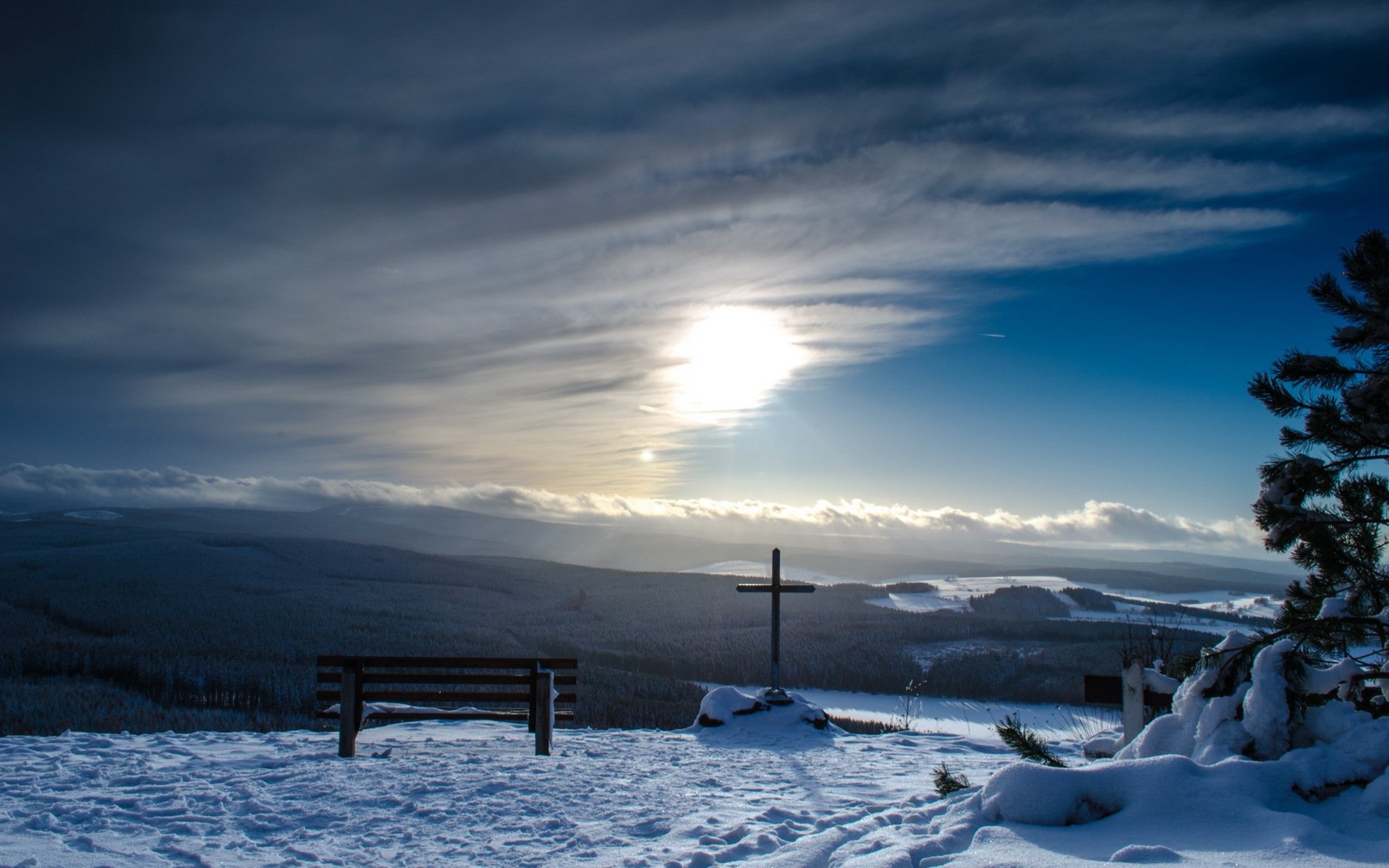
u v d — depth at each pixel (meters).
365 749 9.73
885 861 4.33
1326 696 5.42
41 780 7.41
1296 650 5.28
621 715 63.16
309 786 7.41
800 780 8.57
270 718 64.69
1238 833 4.21
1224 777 4.64
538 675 9.98
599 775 8.29
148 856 5.38
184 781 7.49
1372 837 4.11
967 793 6.01
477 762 8.91
